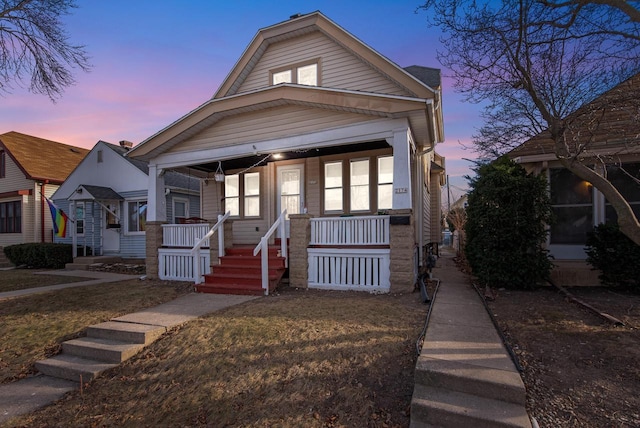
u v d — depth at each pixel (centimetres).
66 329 554
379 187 901
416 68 1259
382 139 724
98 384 416
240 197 1097
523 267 664
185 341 474
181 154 952
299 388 346
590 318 479
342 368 368
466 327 447
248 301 643
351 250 721
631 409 282
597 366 347
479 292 650
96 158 1609
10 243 1767
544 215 670
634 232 391
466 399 300
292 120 812
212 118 884
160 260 979
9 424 351
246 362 401
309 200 984
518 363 343
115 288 837
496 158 597
